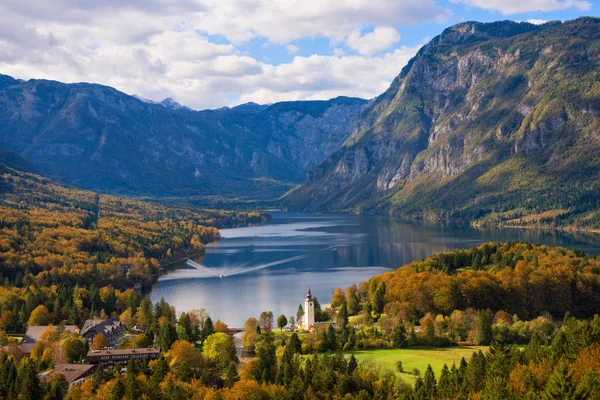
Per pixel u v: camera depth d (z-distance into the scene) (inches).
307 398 7190.0
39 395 7544.3
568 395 5644.7
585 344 6771.7
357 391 7239.2
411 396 6737.2
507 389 6053.2
